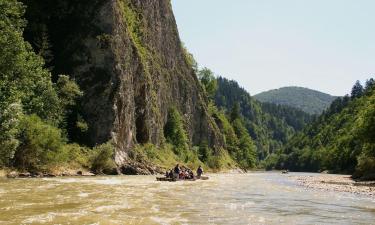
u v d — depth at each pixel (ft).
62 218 50.62
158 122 287.07
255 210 67.36
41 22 219.41
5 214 52.75
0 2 143.02
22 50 148.56
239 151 496.23
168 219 53.16
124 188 102.83
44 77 183.83
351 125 518.37
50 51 209.97
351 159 417.08
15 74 154.40
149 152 249.34
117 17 228.63
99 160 182.19
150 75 289.94
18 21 153.58
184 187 117.29
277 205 76.54
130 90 233.55
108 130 206.08
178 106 361.10
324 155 558.97
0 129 127.85
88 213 55.26
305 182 183.93
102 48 216.33
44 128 154.30
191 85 400.88
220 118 486.38
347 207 75.56
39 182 113.09
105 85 211.61
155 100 288.92
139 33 295.28
